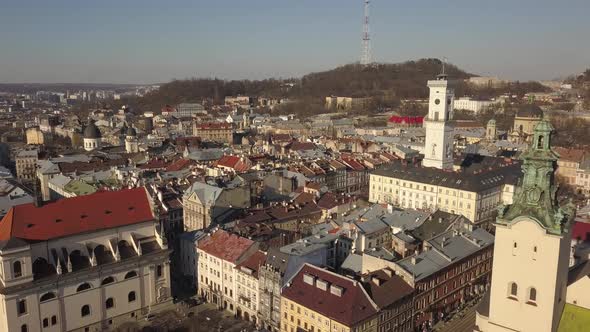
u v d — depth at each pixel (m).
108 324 126.50
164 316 131.62
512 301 63.12
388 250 136.75
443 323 126.44
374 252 129.88
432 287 123.81
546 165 60.28
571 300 68.88
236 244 136.75
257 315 125.38
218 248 138.62
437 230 151.12
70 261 120.31
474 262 139.50
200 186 185.38
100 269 122.88
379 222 154.88
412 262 123.88
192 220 184.25
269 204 196.75
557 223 58.72
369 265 126.50
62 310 118.19
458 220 150.25
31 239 115.94
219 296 138.00
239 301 131.12
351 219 164.50
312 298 110.75
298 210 181.38
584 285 67.56
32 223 118.19
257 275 124.75
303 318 111.19
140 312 132.12
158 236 134.88
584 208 175.38
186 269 152.88
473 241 141.75
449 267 128.62
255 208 181.00
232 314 132.75
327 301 108.19
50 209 122.38
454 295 133.25
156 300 134.88
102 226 126.75
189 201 184.62
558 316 64.69
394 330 112.88
